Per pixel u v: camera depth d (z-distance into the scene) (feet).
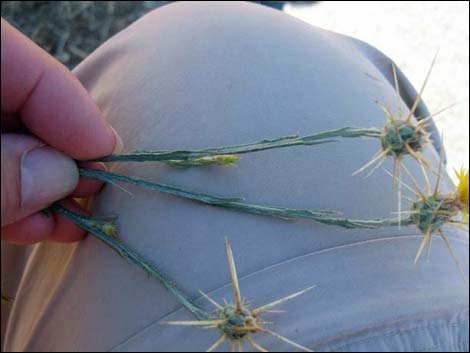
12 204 0.44
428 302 0.43
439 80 1.21
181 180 0.48
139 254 0.47
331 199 0.47
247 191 0.47
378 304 0.42
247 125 0.50
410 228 0.48
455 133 1.14
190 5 0.64
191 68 0.54
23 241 0.51
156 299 0.45
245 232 0.46
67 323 0.48
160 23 0.61
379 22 1.32
